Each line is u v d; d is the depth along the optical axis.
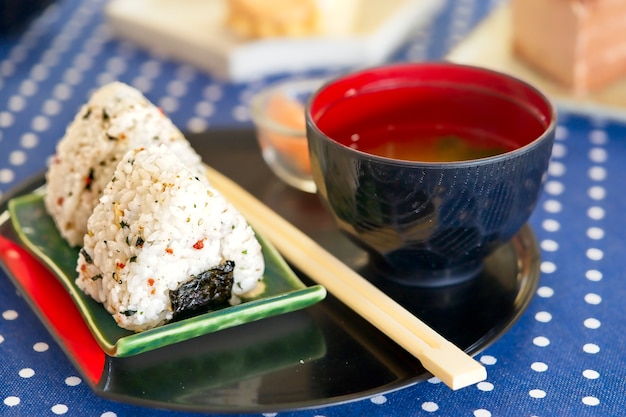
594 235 0.75
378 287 0.69
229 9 0.99
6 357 0.65
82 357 0.63
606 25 0.89
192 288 0.65
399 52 1.01
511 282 0.69
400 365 0.63
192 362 0.63
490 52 0.97
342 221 0.68
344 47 0.98
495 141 0.71
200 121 0.91
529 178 0.65
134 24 1.03
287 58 0.98
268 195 0.77
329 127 0.71
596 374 0.64
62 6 1.13
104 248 0.65
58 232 0.72
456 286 0.68
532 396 0.63
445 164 0.62
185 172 0.65
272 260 0.68
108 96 0.72
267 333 0.65
